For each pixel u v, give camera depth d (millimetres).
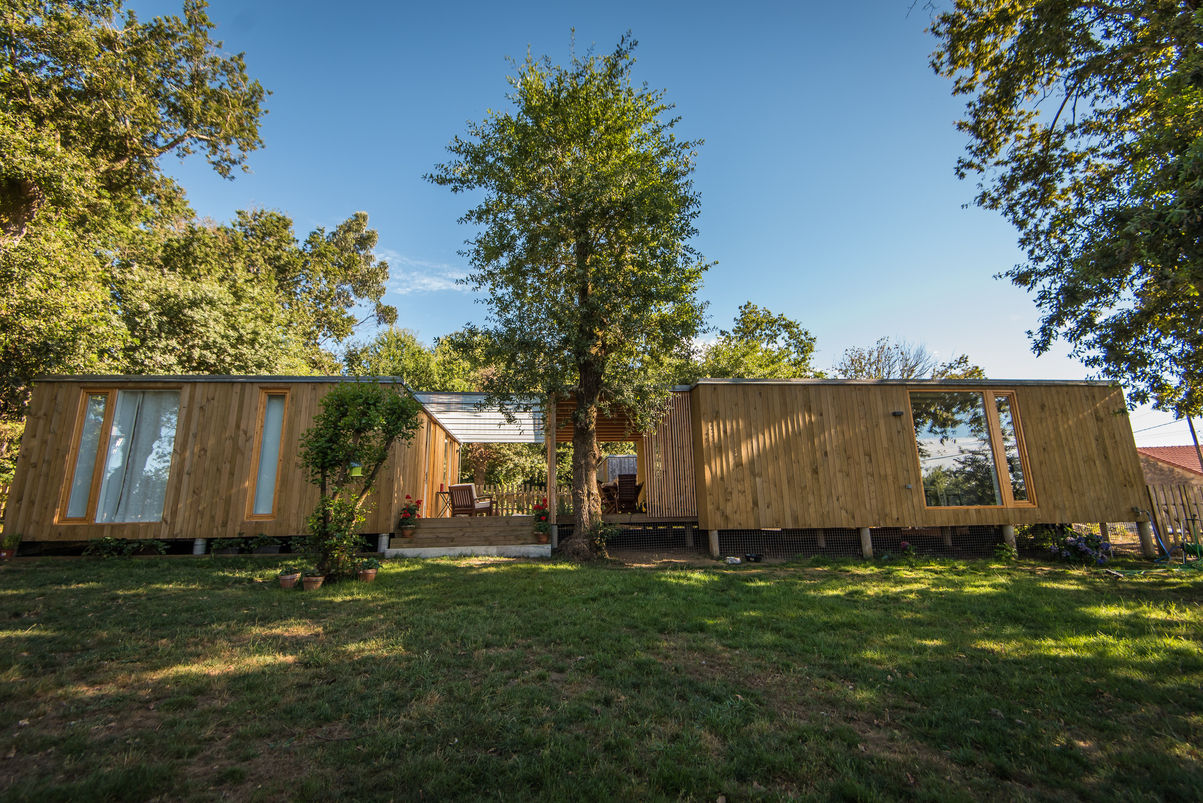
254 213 27203
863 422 11133
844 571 9000
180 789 2566
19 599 6387
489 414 15750
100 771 2680
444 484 15656
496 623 5387
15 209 14055
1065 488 10977
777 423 11000
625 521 10898
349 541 7645
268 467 10375
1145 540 10852
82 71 15945
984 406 11398
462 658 4387
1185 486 10648
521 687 3795
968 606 6352
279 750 2938
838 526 10570
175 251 21953
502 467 24656
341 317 31359
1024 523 10773
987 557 10836
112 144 17469
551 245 10320
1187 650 4719
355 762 2807
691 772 2717
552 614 5781
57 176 13484
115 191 18750
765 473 10742
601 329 10297
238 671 4066
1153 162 7746
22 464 9883
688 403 11555
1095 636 5160
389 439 7988
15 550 9508
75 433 10141
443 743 3008
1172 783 2721
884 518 10680
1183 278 6020
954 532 11039
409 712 3375
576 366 10375
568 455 25219
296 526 10055
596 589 6984
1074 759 2957
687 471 11203
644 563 9758
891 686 3945
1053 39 10070
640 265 10297
